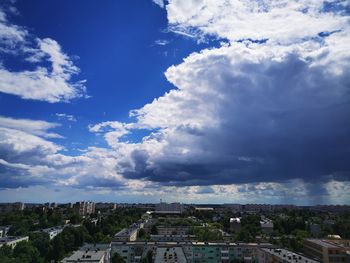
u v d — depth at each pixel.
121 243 198.75
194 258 192.38
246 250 194.88
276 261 154.62
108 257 174.88
